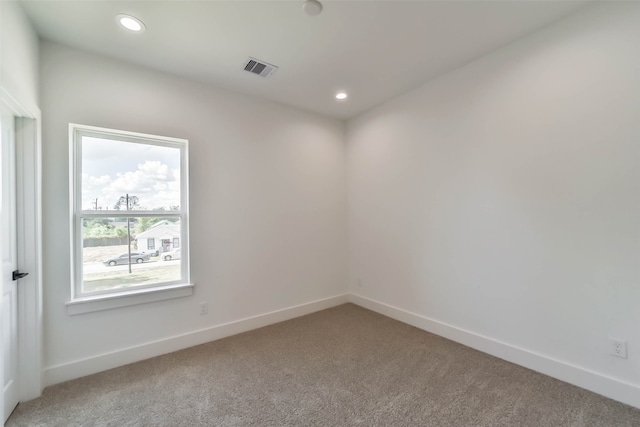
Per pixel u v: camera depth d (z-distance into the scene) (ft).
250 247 10.11
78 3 5.73
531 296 7.23
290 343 8.91
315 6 5.99
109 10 5.96
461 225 8.73
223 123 9.56
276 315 10.65
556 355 6.82
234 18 6.31
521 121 7.36
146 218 8.37
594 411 5.67
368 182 11.95
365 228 12.14
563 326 6.72
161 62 7.97
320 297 12.03
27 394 6.20
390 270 11.09
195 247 8.95
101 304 7.39
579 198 6.46
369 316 11.17
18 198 6.19
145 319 8.06
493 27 6.85
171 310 8.49
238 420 5.61
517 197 7.46
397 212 10.77
